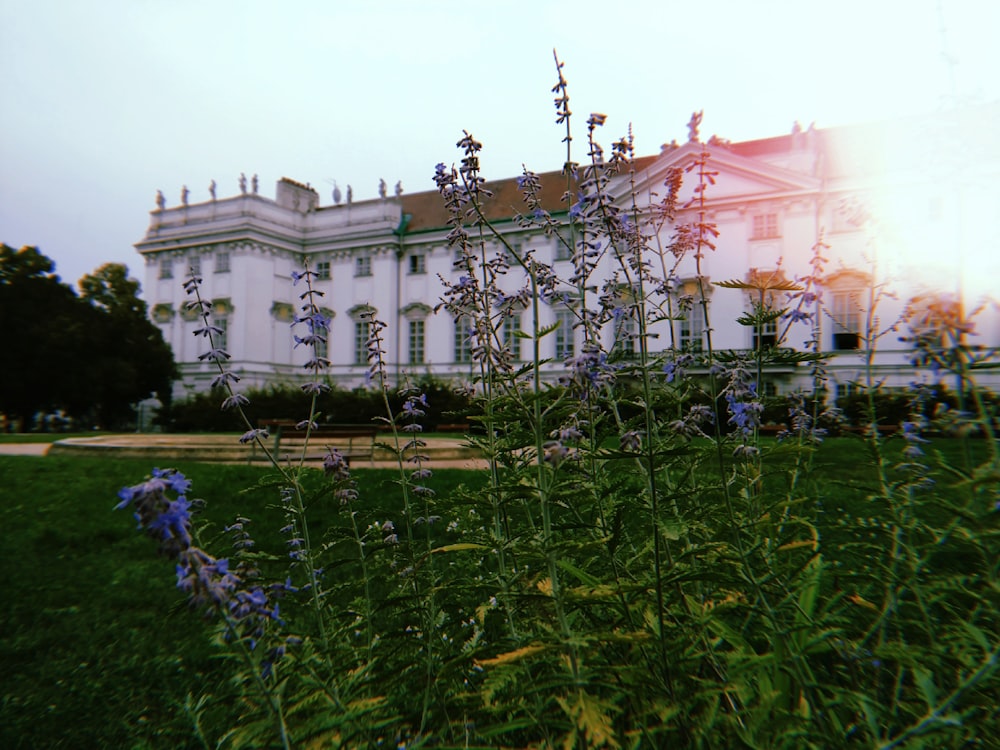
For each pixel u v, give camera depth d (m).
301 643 2.56
